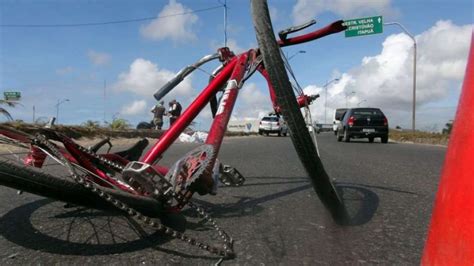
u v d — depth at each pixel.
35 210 2.95
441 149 12.37
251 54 2.68
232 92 2.57
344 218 2.65
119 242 2.32
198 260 2.11
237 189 4.08
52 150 2.03
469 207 1.18
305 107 2.48
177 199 2.13
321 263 2.13
